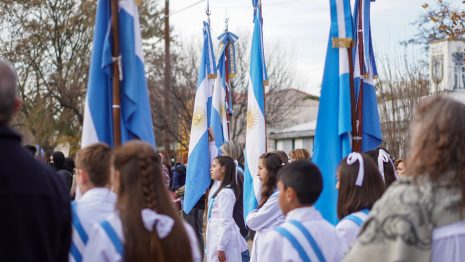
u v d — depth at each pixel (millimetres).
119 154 3834
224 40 12156
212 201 8039
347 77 5980
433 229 2988
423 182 3008
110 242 3674
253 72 9102
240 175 9109
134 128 5336
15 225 3043
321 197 5852
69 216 3369
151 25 31062
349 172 4570
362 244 3014
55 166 10164
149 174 3795
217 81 11547
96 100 5414
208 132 10539
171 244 3732
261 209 6688
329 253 4227
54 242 3229
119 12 5465
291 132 38000
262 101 8969
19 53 27891
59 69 28562
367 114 6168
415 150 3078
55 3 28531
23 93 27938
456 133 3027
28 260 3057
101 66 5430
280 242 4234
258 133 8859
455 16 15250
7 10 27781
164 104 31219
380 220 2982
